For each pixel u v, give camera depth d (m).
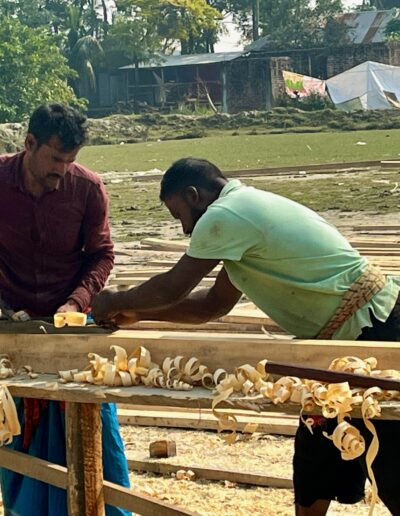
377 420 4.01
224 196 4.27
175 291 4.20
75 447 4.32
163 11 70.19
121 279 10.75
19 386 4.28
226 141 45.91
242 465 6.14
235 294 4.58
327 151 36.03
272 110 55.22
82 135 4.66
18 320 4.64
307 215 4.22
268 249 4.12
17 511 4.83
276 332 8.62
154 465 6.18
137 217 19.31
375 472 4.08
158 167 33.28
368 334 4.11
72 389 4.11
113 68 70.44
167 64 69.31
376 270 4.21
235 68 67.50
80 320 4.56
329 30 67.62
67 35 71.62
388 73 63.41
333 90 63.97
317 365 3.92
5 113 54.84
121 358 4.16
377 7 82.75
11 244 4.93
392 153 33.47
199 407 3.83
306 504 4.56
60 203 4.88
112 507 4.67
